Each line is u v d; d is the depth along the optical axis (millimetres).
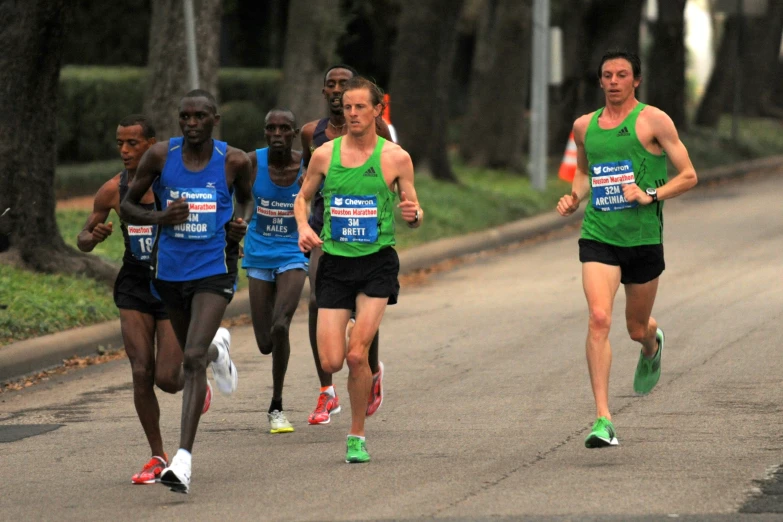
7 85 46188
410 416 29672
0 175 46312
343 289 25125
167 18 57750
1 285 42500
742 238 63281
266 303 30359
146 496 23391
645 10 137500
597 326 25609
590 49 98125
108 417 31344
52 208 47469
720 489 21984
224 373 26906
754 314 41438
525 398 31109
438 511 21188
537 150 82188
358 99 24641
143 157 24156
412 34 78750
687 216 75125
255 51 114062
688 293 46781
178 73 57812
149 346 24828
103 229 26188
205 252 24031
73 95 86188
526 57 90688
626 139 25875
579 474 23438
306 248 25094
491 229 69250
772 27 148250
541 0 81312
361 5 113875
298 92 75062
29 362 37469
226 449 27188
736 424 27266
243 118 94062
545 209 77750
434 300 49344
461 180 83000
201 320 23703
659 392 30984
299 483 23719
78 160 87562
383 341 40656
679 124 111312
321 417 29531
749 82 144500
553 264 59000
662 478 22891
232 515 21594
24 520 22016
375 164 24766
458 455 25484
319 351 25094
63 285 45062
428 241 63781
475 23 129375
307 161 30562
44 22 46156
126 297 24859
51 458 27141
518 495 22031
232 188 24562
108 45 102750
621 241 26219
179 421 30531
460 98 137250
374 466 24844
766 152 116250
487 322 43375
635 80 26062
